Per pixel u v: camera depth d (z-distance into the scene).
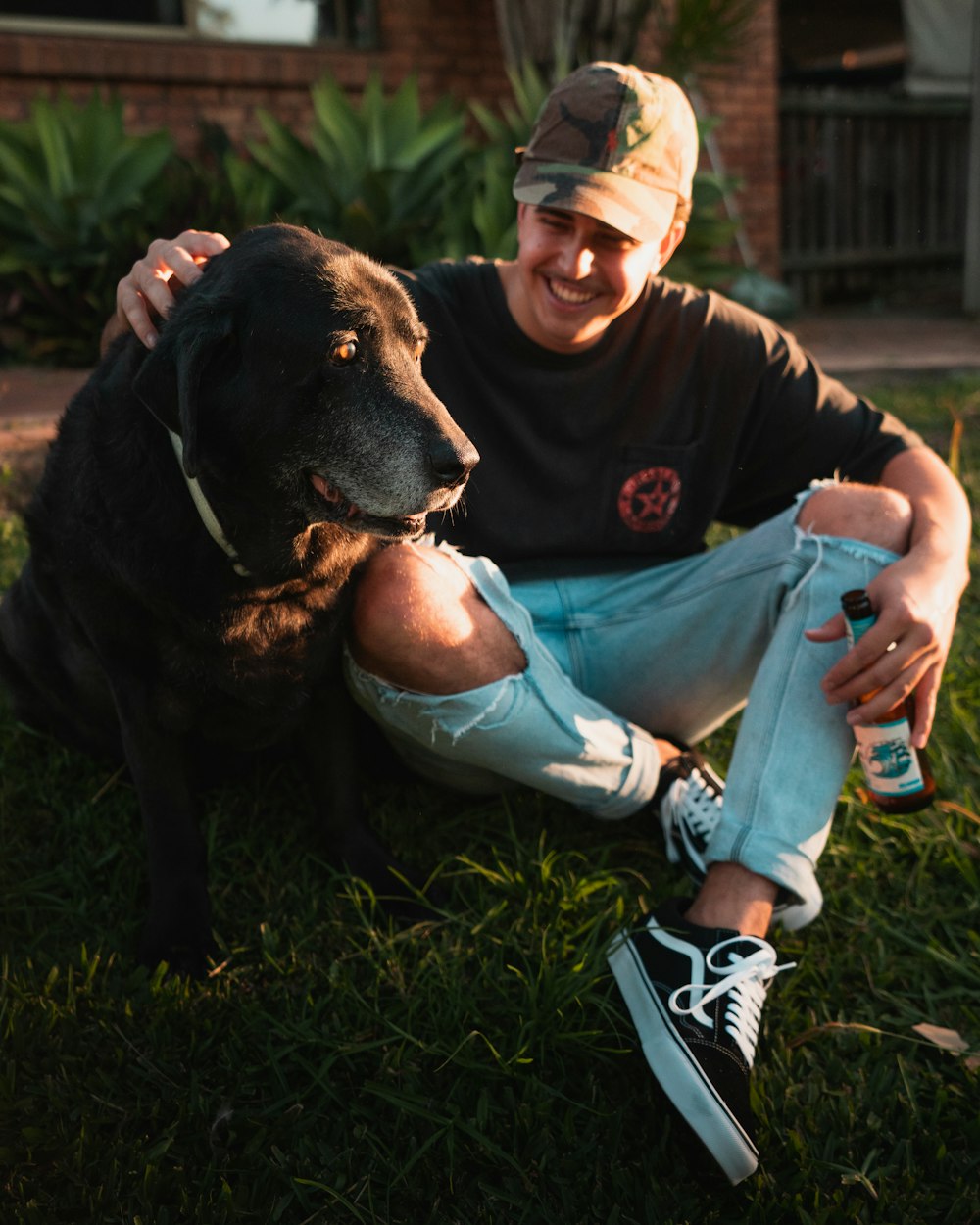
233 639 1.79
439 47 7.60
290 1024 1.67
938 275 10.95
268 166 6.24
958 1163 1.49
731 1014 1.53
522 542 2.16
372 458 1.68
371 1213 1.40
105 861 2.04
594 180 1.90
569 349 2.08
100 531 1.76
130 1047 1.63
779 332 2.25
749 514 2.43
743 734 1.80
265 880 2.05
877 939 1.89
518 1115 1.53
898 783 1.82
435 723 1.84
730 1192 1.46
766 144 8.42
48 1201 1.40
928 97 10.20
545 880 1.96
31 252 6.09
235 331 1.65
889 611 1.71
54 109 6.50
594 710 1.95
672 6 6.78
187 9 7.05
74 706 2.24
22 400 4.97
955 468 3.32
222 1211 1.39
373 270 1.76
